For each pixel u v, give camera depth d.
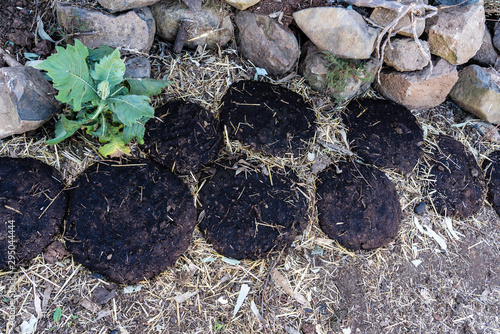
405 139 1.08
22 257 0.81
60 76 0.75
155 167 0.91
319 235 0.98
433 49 1.04
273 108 1.00
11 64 0.86
